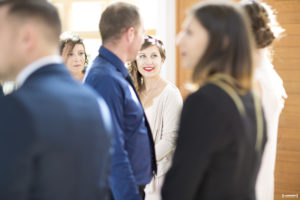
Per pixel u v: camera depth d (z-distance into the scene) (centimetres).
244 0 191
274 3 374
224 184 113
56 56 112
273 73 198
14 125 91
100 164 111
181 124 116
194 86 126
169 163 269
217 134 109
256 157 122
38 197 95
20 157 89
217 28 116
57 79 106
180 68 409
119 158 167
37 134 91
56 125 96
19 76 108
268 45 187
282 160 381
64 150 97
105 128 114
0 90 162
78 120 103
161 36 410
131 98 180
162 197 121
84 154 104
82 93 110
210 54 118
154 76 284
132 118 181
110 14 184
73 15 421
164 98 277
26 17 104
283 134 379
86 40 423
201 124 110
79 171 102
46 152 93
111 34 184
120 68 185
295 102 373
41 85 101
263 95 186
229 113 111
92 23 420
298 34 368
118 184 166
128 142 182
